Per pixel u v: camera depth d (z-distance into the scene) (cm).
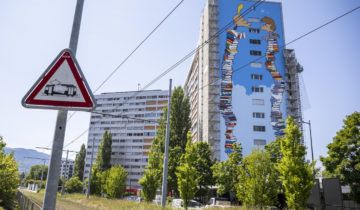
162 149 4616
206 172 3981
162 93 10219
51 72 300
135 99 10444
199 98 7088
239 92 5922
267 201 2127
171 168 4112
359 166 2341
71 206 2112
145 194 3053
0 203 2708
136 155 9788
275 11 6525
